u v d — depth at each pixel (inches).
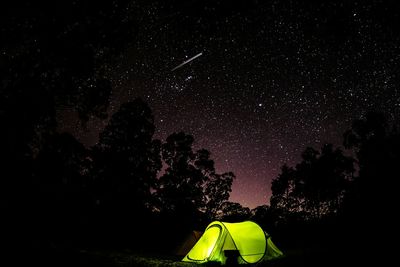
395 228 619.5
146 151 1221.7
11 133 572.7
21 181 627.8
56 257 416.5
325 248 484.1
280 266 415.8
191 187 1412.4
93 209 1005.8
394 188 996.6
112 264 439.8
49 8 499.2
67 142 796.0
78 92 633.6
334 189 1510.8
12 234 490.0
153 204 1280.8
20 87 558.6
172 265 482.6
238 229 532.1
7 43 501.0
